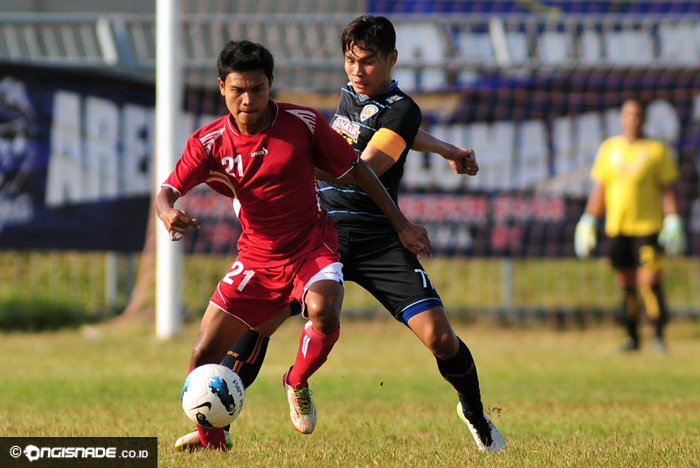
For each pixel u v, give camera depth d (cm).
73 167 4741
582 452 1823
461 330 4934
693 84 4928
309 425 1944
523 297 5300
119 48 4775
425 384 3145
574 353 4184
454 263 5456
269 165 1783
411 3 5516
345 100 2041
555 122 4912
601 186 4425
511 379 3281
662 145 4366
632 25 5128
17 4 5478
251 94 1716
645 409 2578
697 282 5425
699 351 4316
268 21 4844
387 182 1988
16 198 4697
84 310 5025
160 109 4197
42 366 3500
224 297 1861
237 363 1917
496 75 4909
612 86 4931
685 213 4909
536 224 4909
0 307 4881
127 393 2806
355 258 1947
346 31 1977
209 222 4809
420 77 4912
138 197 4809
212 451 1816
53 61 4712
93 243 4766
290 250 1839
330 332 1812
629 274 4297
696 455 1797
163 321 4372
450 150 2108
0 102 4678
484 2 5534
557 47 5141
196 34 5116
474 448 1916
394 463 1697
